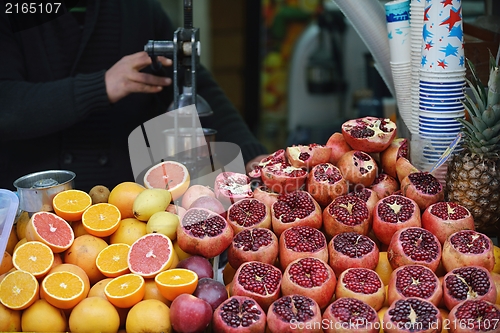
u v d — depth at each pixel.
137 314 1.32
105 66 2.53
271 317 1.29
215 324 1.31
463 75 1.69
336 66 4.36
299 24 4.50
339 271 1.46
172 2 4.35
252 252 1.46
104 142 2.50
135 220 1.56
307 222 1.55
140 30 2.57
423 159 1.72
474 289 1.35
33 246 1.43
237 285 1.39
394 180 1.71
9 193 1.47
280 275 1.42
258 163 1.78
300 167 1.67
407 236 1.47
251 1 4.28
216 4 4.32
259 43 4.38
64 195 1.56
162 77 2.37
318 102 4.42
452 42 1.66
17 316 1.34
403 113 1.94
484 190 1.59
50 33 2.41
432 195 1.59
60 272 1.39
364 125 1.71
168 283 1.35
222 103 2.68
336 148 1.73
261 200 1.64
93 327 1.31
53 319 1.33
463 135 1.67
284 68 4.54
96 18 2.42
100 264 1.45
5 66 2.35
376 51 2.03
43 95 2.29
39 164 2.46
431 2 1.66
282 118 4.61
